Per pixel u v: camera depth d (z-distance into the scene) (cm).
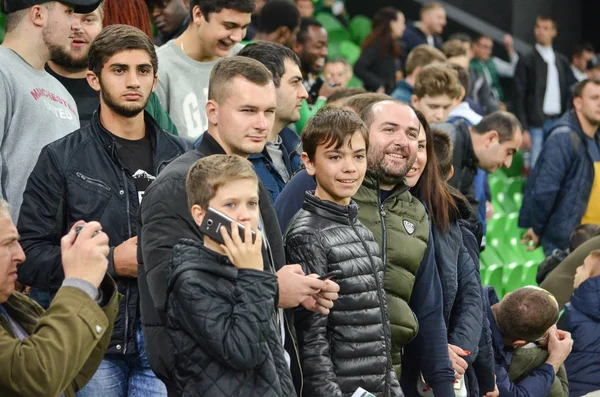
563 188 1630
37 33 898
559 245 1630
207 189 685
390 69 2002
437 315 902
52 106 908
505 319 1073
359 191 869
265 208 754
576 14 2702
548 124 2211
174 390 704
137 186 841
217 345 661
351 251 791
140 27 1179
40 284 812
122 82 838
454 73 1346
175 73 1096
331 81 1609
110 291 712
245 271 673
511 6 2592
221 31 1085
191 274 671
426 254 900
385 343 795
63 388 667
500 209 1861
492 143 1330
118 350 807
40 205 823
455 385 950
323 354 766
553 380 1098
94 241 690
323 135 800
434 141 1043
